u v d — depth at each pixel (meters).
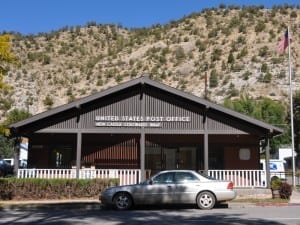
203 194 17.94
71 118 24.50
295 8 134.12
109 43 145.88
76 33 148.62
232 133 24.55
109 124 24.52
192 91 98.38
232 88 94.88
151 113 24.70
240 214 15.77
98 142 27.91
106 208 18.95
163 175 18.27
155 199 17.92
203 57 117.19
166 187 17.98
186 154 28.16
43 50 132.00
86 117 24.56
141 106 24.73
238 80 97.88
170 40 134.00
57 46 137.38
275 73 97.00
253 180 24.41
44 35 142.75
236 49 116.19
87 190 22.14
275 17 131.25
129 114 24.66
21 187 21.73
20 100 96.19
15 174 24.28
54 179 21.95
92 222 13.56
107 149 27.84
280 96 88.62
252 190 22.84
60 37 144.25
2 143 60.75
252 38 120.38
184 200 17.92
